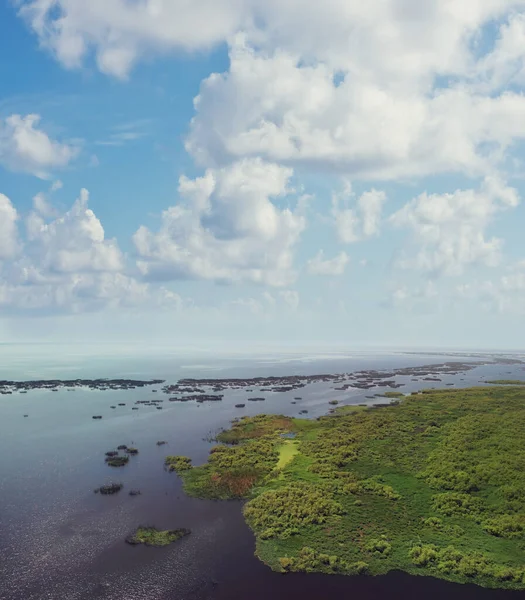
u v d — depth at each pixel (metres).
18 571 31.02
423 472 46.12
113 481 46.94
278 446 57.75
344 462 49.47
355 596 28.52
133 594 28.64
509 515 37.25
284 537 35.12
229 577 30.42
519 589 29.06
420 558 31.78
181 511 40.00
